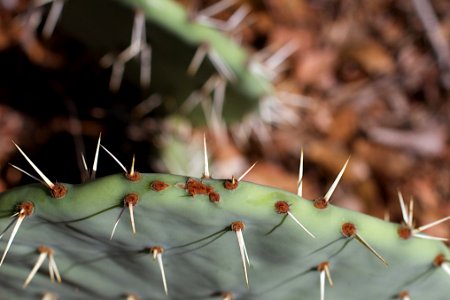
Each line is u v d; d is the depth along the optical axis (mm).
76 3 480
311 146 681
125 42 499
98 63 620
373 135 705
